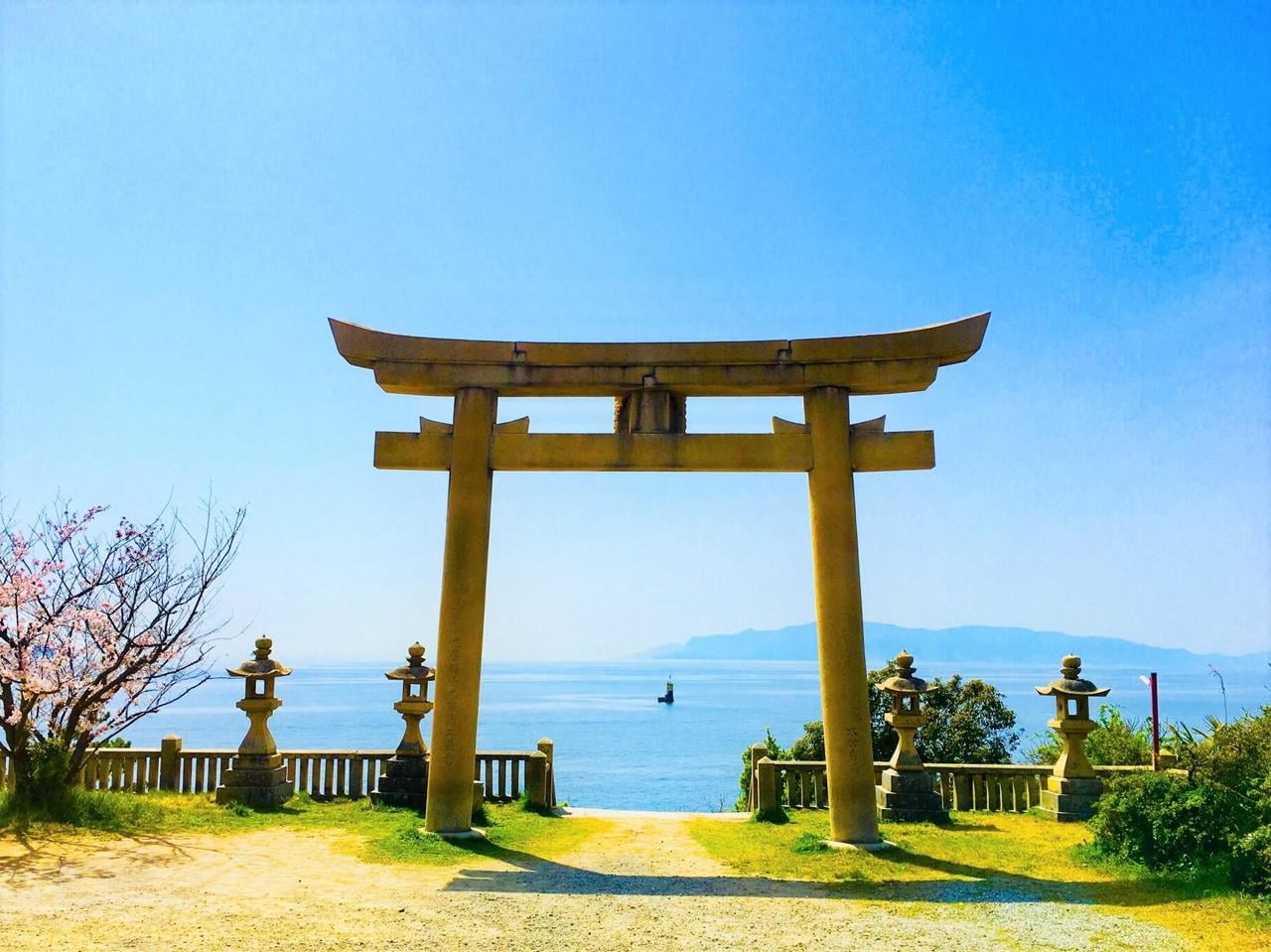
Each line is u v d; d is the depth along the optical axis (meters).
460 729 12.85
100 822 12.95
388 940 8.22
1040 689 15.93
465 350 13.54
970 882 10.60
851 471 13.22
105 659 14.55
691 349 13.43
